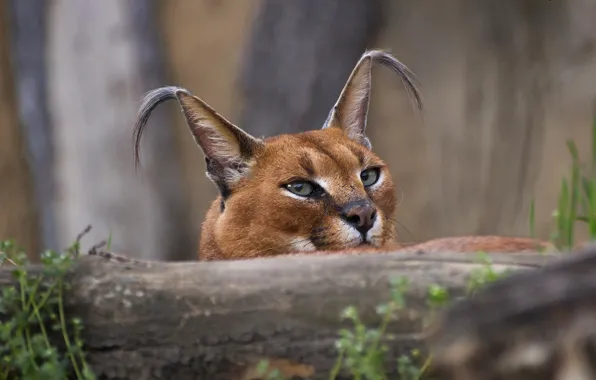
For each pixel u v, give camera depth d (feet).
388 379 17.10
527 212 51.93
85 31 52.75
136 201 52.80
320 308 17.40
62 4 53.06
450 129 53.83
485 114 53.47
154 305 17.93
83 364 17.66
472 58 53.72
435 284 17.06
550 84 52.44
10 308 18.30
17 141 56.65
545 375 12.06
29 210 56.24
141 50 53.01
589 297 11.89
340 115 26.63
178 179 54.19
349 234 23.36
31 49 54.13
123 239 52.75
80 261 18.51
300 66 52.11
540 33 52.75
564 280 12.22
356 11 52.54
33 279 18.33
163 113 53.88
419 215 54.03
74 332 18.17
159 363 17.93
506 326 12.18
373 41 53.98
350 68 52.65
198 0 54.49
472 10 53.72
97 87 52.65
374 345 16.31
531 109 52.85
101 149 52.75
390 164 54.44
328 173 23.82
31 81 54.08
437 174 53.93
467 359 12.44
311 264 17.72
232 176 24.71
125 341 18.02
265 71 52.34
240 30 54.13
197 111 24.80
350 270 17.53
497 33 53.52
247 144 24.57
